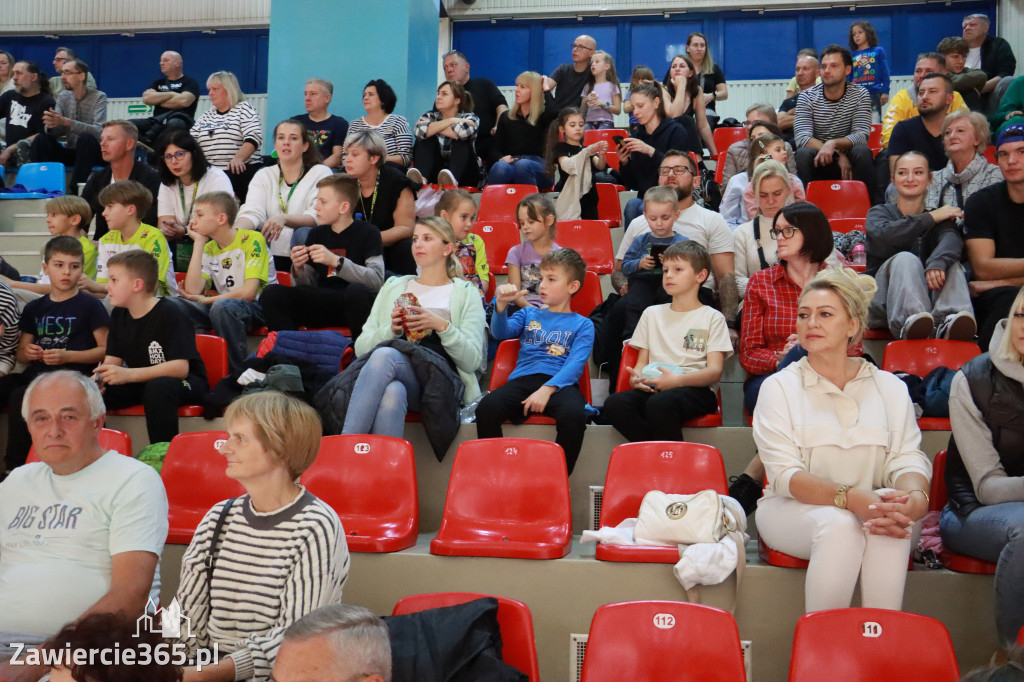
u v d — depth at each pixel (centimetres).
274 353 394
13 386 393
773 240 457
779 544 279
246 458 235
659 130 642
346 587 295
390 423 347
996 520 264
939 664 222
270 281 489
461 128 666
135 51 1205
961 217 434
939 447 343
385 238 516
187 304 444
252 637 224
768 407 290
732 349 378
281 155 551
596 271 541
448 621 229
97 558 257
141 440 385
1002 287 411
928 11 1084
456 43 1183
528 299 463
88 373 407
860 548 261
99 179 591
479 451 316
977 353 379
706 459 311
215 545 238
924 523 304
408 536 301
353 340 431
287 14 714
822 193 581
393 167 539
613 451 317
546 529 300
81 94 816
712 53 1130
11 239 631
